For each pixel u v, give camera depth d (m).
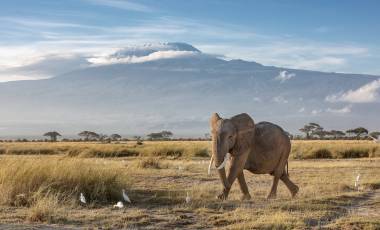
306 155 50.50
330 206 17.39
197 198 18.89
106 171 20.28
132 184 22.08
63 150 60.91
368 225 14.38
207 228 14.43
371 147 53.56
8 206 17.14
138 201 18.59
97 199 18.75
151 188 22.72
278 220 14.66
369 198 19.98
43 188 18.03
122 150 55.16
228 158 19.55
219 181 26.31
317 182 25.77
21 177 18.75
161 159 46.00
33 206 16.77
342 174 30.08
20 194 17.62
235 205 17.59
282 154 20.67
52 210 15.95
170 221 15.13
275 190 20.67
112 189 19.23
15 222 14.87
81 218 15.40
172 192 20.69
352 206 17.97
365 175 29.69
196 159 47.78
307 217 15.48
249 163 19.91
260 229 14.01
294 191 21.17
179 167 32.47
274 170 20.66
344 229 14.17
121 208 17.14
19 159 20.58
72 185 19.12
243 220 15.04
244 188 19.86
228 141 18.86
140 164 34.47
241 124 19.30
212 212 16.34
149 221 15.12
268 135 20.17
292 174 30.08
